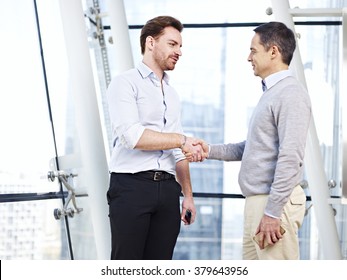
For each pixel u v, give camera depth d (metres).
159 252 4.23
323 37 6.08
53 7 4.86
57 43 4.88
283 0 5.07
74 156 4.89
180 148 4.15
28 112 4.39
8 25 4.21
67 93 4.95
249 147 4.29
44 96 4.62
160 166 4.15
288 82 4.19
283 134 4.11
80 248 5.02
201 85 6.43
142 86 4.18
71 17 4.81
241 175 4.34
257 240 4.22
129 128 4.02
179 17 6.33
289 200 4.21
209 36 6.37
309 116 4.20
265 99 4.24
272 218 4.11
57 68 4.84
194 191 6.56
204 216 6.59
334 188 6.00
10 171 4.11
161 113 4.25
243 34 6.37
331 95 6.08
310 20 6.04
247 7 6.31
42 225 4.48
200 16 6.33
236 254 6.61
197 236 6.59
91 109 4.88
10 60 4.21
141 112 4.19
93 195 4.93
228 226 6.60
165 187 4.17
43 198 4.51
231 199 6.57
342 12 4.95
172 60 4.26
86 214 5.06
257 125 4.24
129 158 4.12
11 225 4.12
